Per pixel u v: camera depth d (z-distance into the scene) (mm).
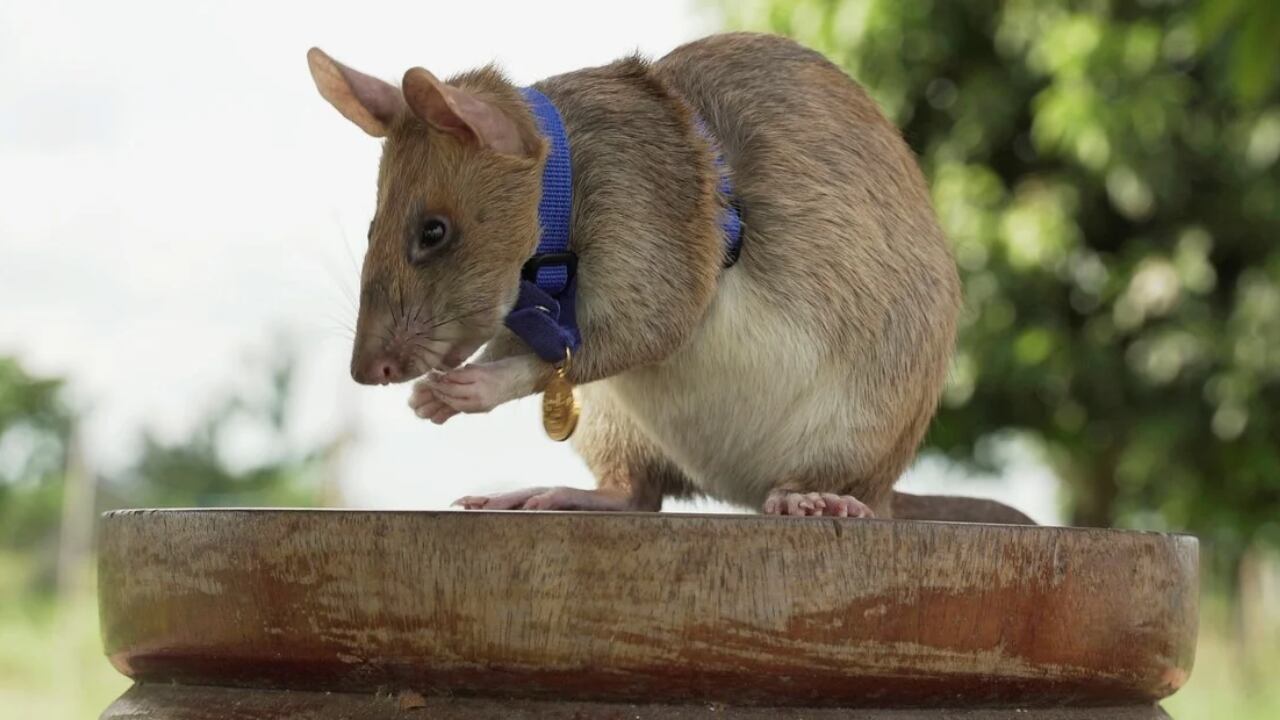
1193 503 2943
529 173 994
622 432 1089
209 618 905
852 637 883
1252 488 2906
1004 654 897
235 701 906
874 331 1041
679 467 1082
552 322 1000
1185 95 2611
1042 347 2691
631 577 878
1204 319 2750
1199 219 2795
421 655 884
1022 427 2941
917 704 894
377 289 995
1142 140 2586
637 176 1015
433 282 993
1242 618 3498
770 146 1037
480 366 999
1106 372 2754
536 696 884
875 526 885
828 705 888
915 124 2869
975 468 3178
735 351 1035
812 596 881
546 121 1006
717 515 881
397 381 996
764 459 1056
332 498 3334
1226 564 3494
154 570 917
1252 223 2789
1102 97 2566
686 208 1017
